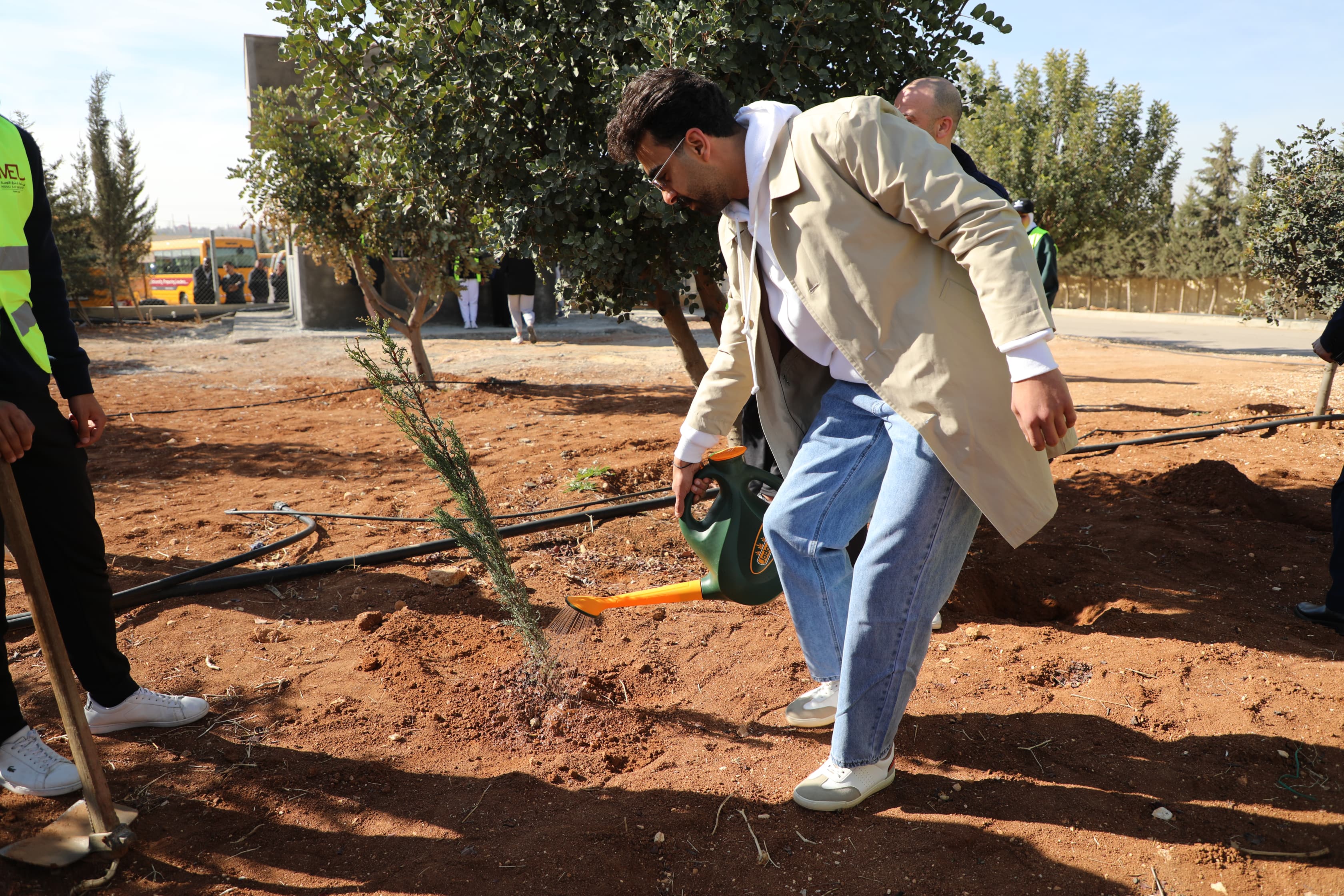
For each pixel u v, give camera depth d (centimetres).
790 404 252
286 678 303
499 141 423
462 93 430
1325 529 439
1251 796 229
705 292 508
